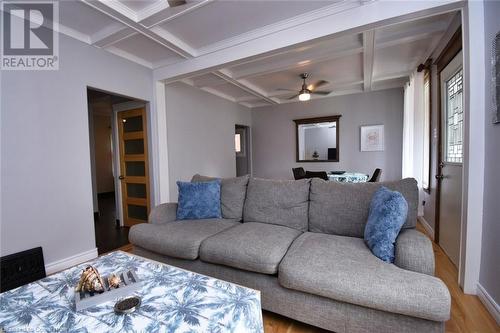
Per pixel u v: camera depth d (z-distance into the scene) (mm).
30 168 2348
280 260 1639
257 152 6738
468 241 1879
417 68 3842
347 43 3174
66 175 2635
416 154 3979
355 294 1307
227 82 4516
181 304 1108
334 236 1941
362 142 5441
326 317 1451
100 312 1073
